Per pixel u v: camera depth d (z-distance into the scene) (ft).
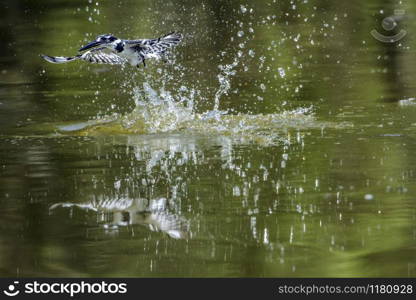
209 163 30.96
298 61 58.65
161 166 30.60
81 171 29.99
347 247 21.03
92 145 35.22
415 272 19.42
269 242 21.65
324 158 31.32
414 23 73.46
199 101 45.65
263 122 39.83
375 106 43.14
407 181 27.30
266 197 25.86
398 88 48.14
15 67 58.54
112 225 23.34
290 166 30.12
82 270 20.04
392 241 21.44
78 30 73.00
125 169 30.19
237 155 32.40
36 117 42.09
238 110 43.14
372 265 19.95
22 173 29.76
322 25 74.02
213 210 24.62
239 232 22.43
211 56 61.11
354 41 66.44
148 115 41.29
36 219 23.97
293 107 43.27
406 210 23.97
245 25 75.00
